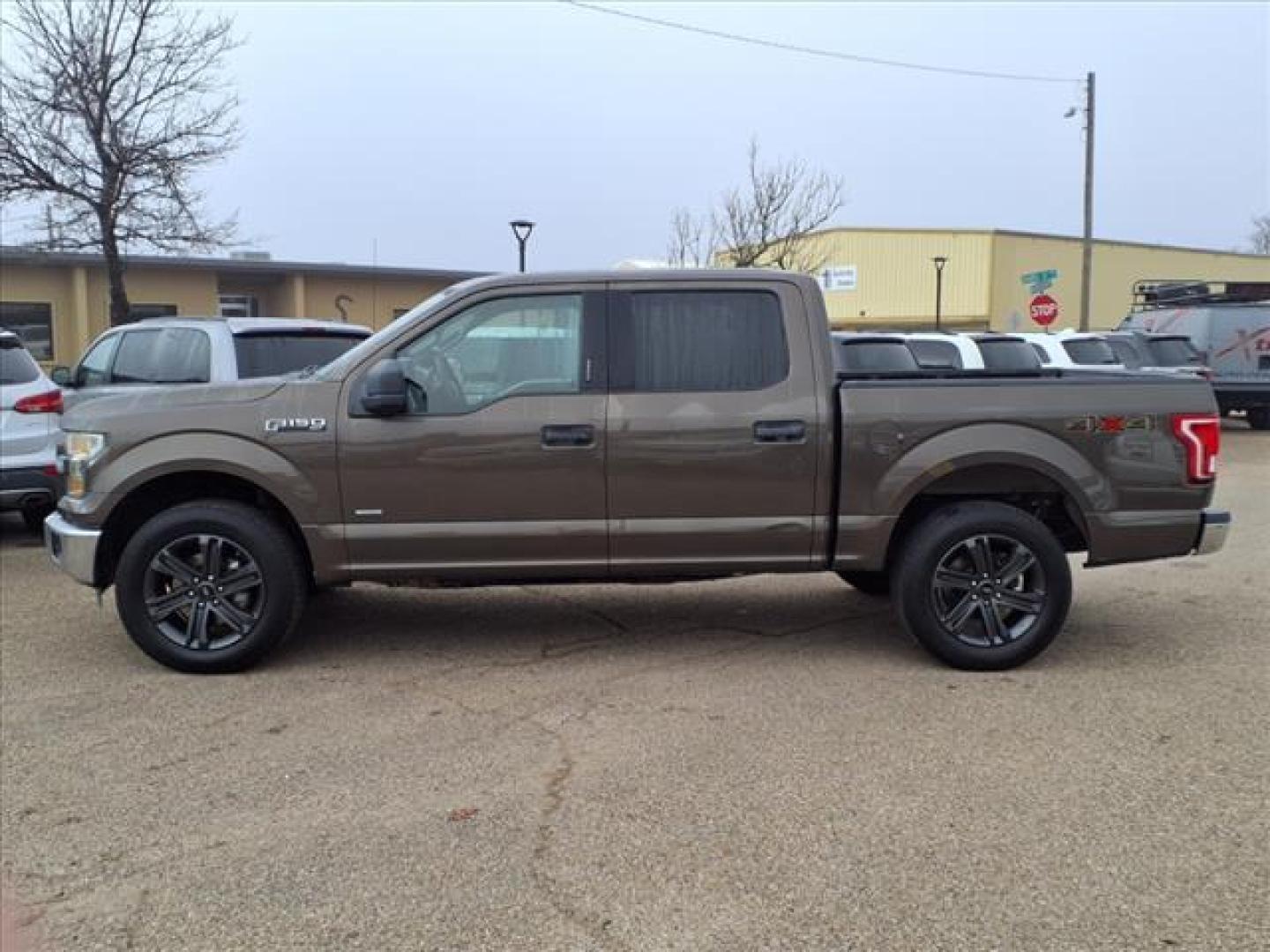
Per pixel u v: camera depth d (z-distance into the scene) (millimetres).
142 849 3584
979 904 3184
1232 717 4754
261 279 29250
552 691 5152
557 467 5332
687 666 5543
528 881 3346
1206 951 2945
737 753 4348
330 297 29344
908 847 3537
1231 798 3902
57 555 5598
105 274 25703
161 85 16688
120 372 9031
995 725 4652
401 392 5195
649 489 5371
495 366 5395
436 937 3049
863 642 5996
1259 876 3340
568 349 5402
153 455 5332
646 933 3057
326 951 2988
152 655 5426
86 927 3123
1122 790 3975
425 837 3646
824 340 5453
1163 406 5438
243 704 5000
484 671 5488
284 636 5465
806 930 3059
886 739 4500
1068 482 5398
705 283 5426
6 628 6359
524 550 5402
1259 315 20031
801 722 4703
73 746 4492
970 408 5371
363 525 5352
